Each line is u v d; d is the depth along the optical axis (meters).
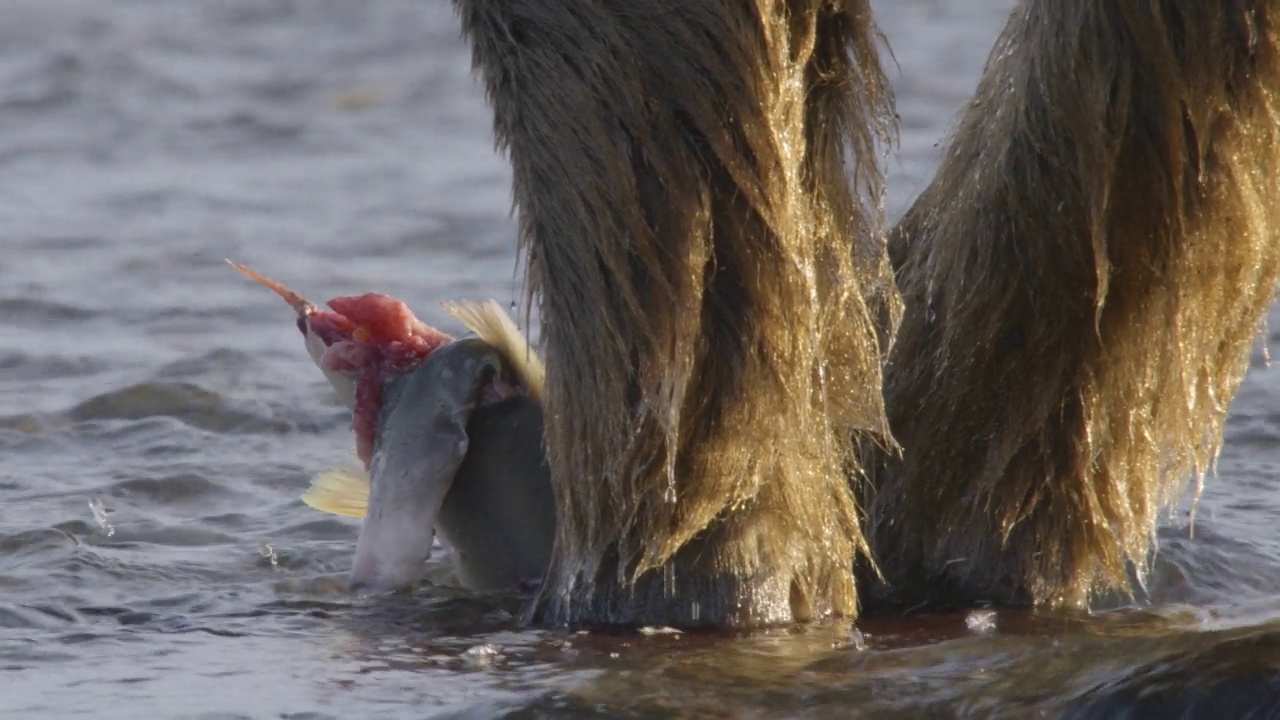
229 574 19.00
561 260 15.76
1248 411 24.11
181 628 17.22
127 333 29.11
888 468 17.73
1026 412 17.00
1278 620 15.30
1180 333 16.45
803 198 15.96
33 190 39.38
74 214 37.28
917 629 16.77
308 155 42.69
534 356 18.17
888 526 17.83
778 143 15.37
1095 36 15.91
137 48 52.78
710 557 16.52
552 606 17.09
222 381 26.25
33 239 35.19
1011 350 16.89
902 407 17.56
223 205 38.06
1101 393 16.83
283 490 22.05
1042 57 16.30
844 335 16.44
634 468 15.91
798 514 16.38
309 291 31.56
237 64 51.62
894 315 17.44
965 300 16.97
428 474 17.97
